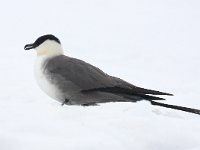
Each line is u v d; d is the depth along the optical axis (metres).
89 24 30.31
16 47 22.98
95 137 7.62
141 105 9.78
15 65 17.84
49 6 35.88
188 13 32.97
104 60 20.30
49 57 11.52
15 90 12.77
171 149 7.84
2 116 8.77
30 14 32.84
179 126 8.63
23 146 7.25
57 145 7.27
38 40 11.71
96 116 8.82
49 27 29.41
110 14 33.47
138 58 20.67
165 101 12.52
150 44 24.36
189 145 7.94
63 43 24.67
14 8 34.53
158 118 8.93
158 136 7.93
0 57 19.94
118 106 10.22
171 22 30.22
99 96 10.93
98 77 11.05
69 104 11.20
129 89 10.84
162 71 18.27
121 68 18.44
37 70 11.41
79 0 38.22
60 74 11.06
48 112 9.15
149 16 32.31
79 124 8.28
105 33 27.66
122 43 24.62
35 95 12.20
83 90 10.98
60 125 8.16
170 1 37.59
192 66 19.08
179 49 22.94
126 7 35.66
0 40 25.06
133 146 7.70
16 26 29.27
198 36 26.50
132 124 8.19
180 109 10.33
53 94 11.18
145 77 16.73
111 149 7.34
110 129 8.08
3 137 7.32
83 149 7.21
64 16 32.72
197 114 10.60
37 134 7.79
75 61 11.33
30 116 8.77
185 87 14.80
